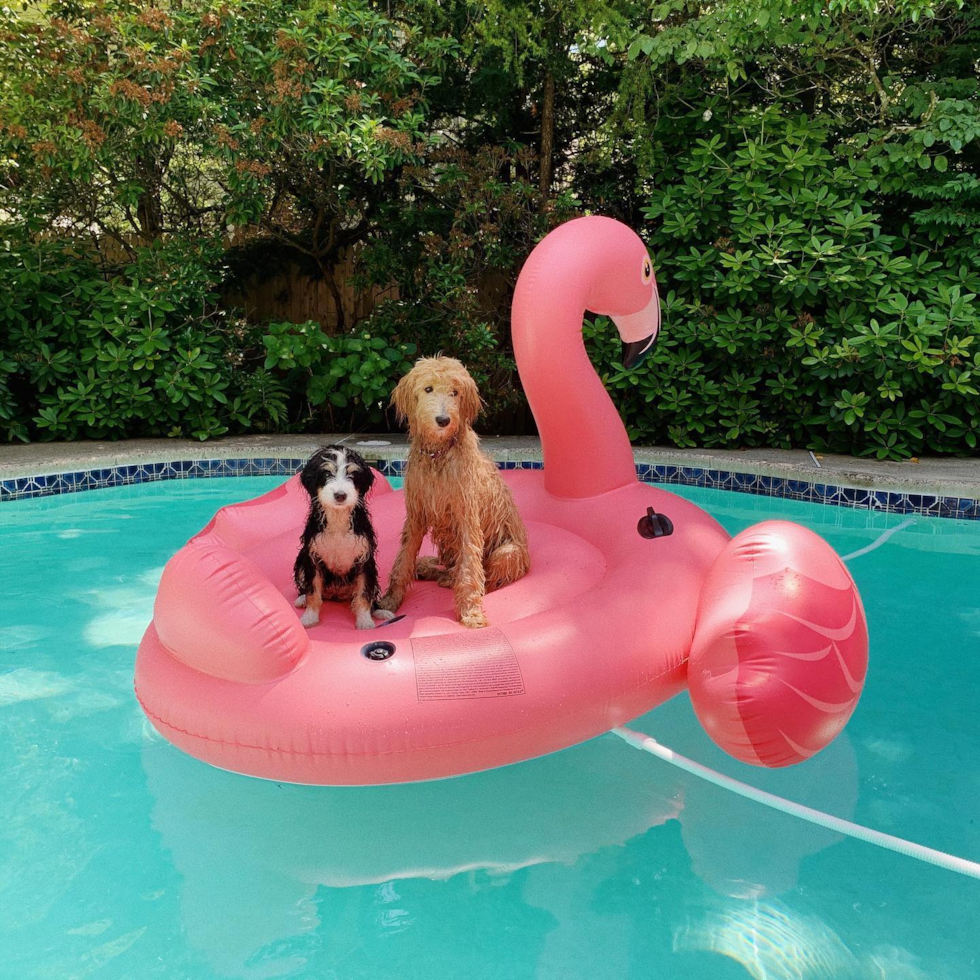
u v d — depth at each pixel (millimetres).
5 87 8398
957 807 2553
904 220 8422
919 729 3051
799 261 8164
